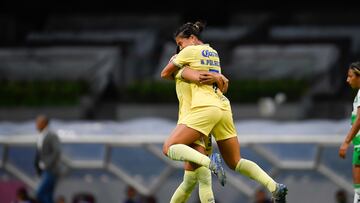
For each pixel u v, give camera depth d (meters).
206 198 24.31
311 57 71.25
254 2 85.75
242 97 66.94
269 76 70.69
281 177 49.16
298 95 66.62
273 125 53.00
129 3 88.50
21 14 86.06
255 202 46.22
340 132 50.81
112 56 74.88
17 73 74.38
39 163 47.59
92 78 73.25
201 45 25.16
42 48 76.50
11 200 52.44
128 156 50.44
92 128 54.72
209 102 24.27
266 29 78.75
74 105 69.94
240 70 71.38
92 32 82.69
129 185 50.16
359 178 28.36
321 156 48.44
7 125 57.69
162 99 68.50
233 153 24.73
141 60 76.00
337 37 74.75
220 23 86.31
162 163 49.97
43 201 47.59
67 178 51.19
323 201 48.78
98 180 51.00
